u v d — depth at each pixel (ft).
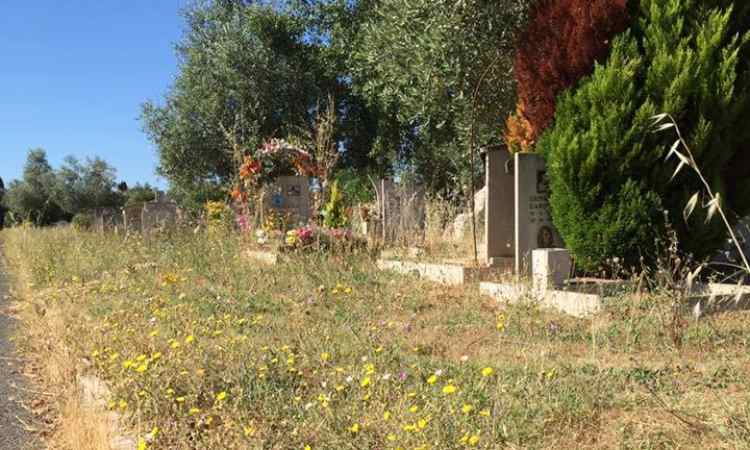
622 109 23.02
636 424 11.20
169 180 81.10
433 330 19.40
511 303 21.88
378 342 17.07
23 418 14.33
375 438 11.01
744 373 13.76
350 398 12.70
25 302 29.58
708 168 22.77
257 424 11.78
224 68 77.15
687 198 22.79
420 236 40.83
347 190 65.31
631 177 23.08
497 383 12.91
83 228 74.43
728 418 10.83
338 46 81.97
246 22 81.25
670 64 22.63
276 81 79.10
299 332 18.33
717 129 22.50
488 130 49.29
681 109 22.47
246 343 16.34
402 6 48.49
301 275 28.04
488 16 41.14
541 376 13.35
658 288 19.62
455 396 12.08
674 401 12.14
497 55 40.96
